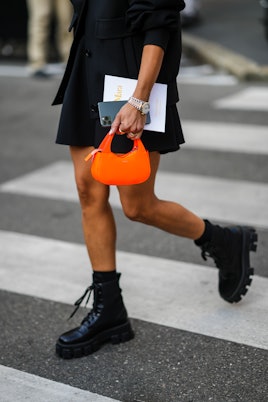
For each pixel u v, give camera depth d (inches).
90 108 154.9
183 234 169.5
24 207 264.5
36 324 182.5
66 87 160.7
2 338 176.1
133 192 156.0
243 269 180.4
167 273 207.5
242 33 648.4
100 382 156.6
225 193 271.1
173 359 164.4
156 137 152.6
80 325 168.6
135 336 173.8
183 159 312.3
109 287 167.0
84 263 216.5
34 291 199.2
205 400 149.4
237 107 397.7
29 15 569.0
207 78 485.1
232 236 176.7
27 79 488.1
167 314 183.3
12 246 230.2
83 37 155.3
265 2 603.8
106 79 149.6
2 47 593.3
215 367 160.9
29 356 167.8
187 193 271.4
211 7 842.2
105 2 148.4
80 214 257.6
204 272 207.5
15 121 381.4
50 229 244.1
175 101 155.3
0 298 195.9
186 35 649.6
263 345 168.4
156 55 144.7
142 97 144.8
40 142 344.8
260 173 293.3
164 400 149.8
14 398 151.1
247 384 154.3
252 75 471.5
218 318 180.5
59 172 301.9
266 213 251.6
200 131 353.1
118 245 228.7
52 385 155.8
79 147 159.6
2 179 294.7
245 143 332.8
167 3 143.6
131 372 159.9
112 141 151.1
